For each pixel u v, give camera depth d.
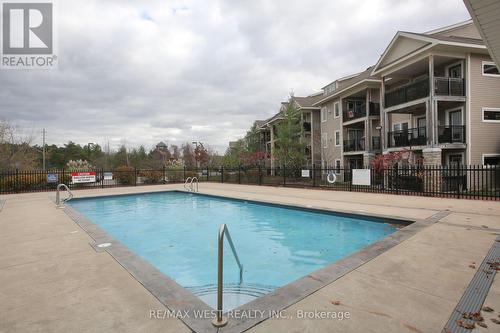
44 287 3.43
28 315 2.76
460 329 2.40
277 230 8.32
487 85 15.88
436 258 4.21
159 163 34.53
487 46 6.28
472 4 4.60
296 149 27.72
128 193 15.34
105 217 10.63
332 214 8.94
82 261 4.38
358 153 23.03
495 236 5.39
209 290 4.37
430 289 3.19
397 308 2.77
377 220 7.82
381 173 14.32
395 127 21.58
